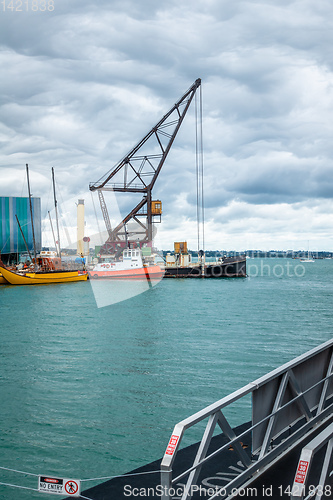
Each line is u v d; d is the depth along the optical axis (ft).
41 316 169.89
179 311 179.93
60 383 77.25
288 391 17.81
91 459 46.42
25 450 48.67
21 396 69.51
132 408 63.05
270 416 15.87
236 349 105.50
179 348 106.83
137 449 48.91
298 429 17.66
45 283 309.83
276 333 128.77
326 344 19.36
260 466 15.44
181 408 62.95
